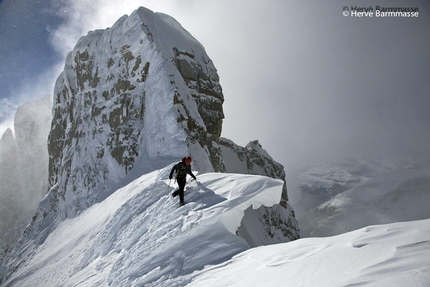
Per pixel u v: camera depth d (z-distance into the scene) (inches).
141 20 1091.3
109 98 1146.0
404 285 96.3
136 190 692.7
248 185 330.0
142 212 462.3
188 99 1013.8
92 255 498.3
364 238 161.0
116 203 745.6
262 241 692.7
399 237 146.3
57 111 1519.4
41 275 734.5
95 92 1210.0
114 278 293.1
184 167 361.1
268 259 195.2
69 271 564.7
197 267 236.2
